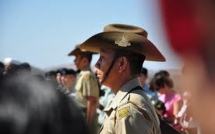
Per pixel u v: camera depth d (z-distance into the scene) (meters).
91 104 8.05
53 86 1.09
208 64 0.79
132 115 3.66
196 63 0.79
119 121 3.67
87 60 8.18
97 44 4.06
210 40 0.79
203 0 0.79
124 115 3.66
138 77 3.97
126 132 3.63
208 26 0.79
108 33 4.00
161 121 4.17
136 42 3.94
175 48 0.81
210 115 0.79
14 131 0.97
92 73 8.10
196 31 0.79
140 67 3.99
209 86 0.79
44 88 1.06
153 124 3.76
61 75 9.74
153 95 8.98
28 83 1.06
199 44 0.79
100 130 3.82
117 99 3.83
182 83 0.82
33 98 1.02
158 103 8.43
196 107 0.80
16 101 1.01
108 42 4.00
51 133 1.00
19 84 1.04
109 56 4.01
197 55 0.79
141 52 3.97
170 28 0.80
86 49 4.18
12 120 0.98
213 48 0.79
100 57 4.07
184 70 0.81
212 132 0.79
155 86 9.60
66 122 1.03
